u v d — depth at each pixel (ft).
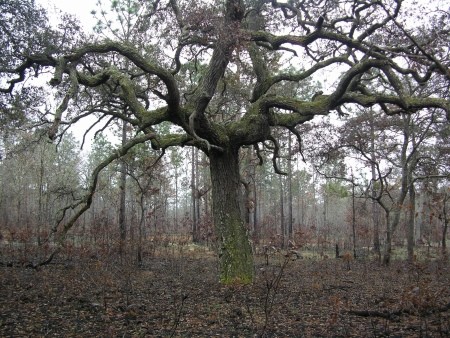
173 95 30.63
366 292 35.17
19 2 34.83
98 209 114.11
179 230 96.84
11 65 35.81
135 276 39.93
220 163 36.42
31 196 139.95
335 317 22.84
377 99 32.32
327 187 106.11
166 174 106.93
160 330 22.40
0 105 39.52
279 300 30.66
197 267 51.01
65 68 29.12
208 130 34.22
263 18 37.47
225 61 33.73
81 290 31.99
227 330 22.65
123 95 33.30
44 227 66.74
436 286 37.06
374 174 78.59
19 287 32.99
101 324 23.22
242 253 36.06
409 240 60.49
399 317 25.23
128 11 49.85
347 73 31.14
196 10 32.71
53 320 23.80
